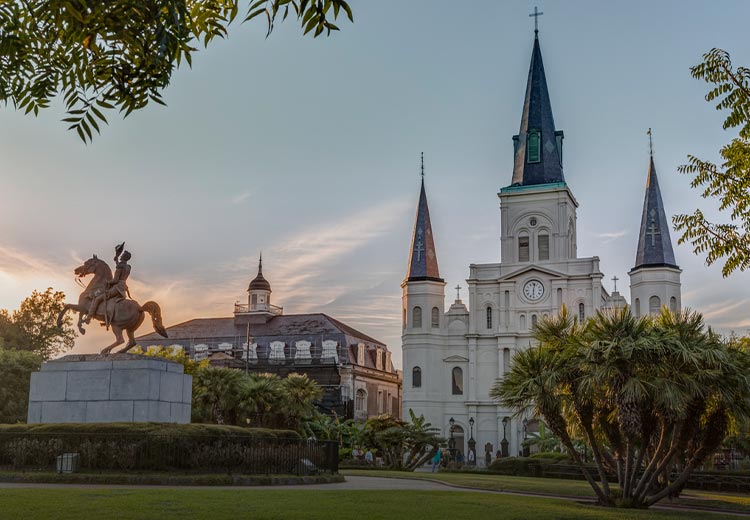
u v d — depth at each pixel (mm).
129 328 24422
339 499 16562
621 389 18906
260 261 98625
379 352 95125
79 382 23391
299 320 92812
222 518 12961
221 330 94438
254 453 22141
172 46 8227
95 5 7844
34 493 15078
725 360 18938
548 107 81875
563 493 23938
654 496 20312
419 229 80438
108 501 14281
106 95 9094
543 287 76062
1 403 52438
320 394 54750
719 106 14039
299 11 7746
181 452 20766
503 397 21609
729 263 14945
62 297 81125
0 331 75312
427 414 75938
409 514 14555
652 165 76500
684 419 19516
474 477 33156
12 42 8773
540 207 78375
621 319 19766
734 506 21875
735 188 14484
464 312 78625
